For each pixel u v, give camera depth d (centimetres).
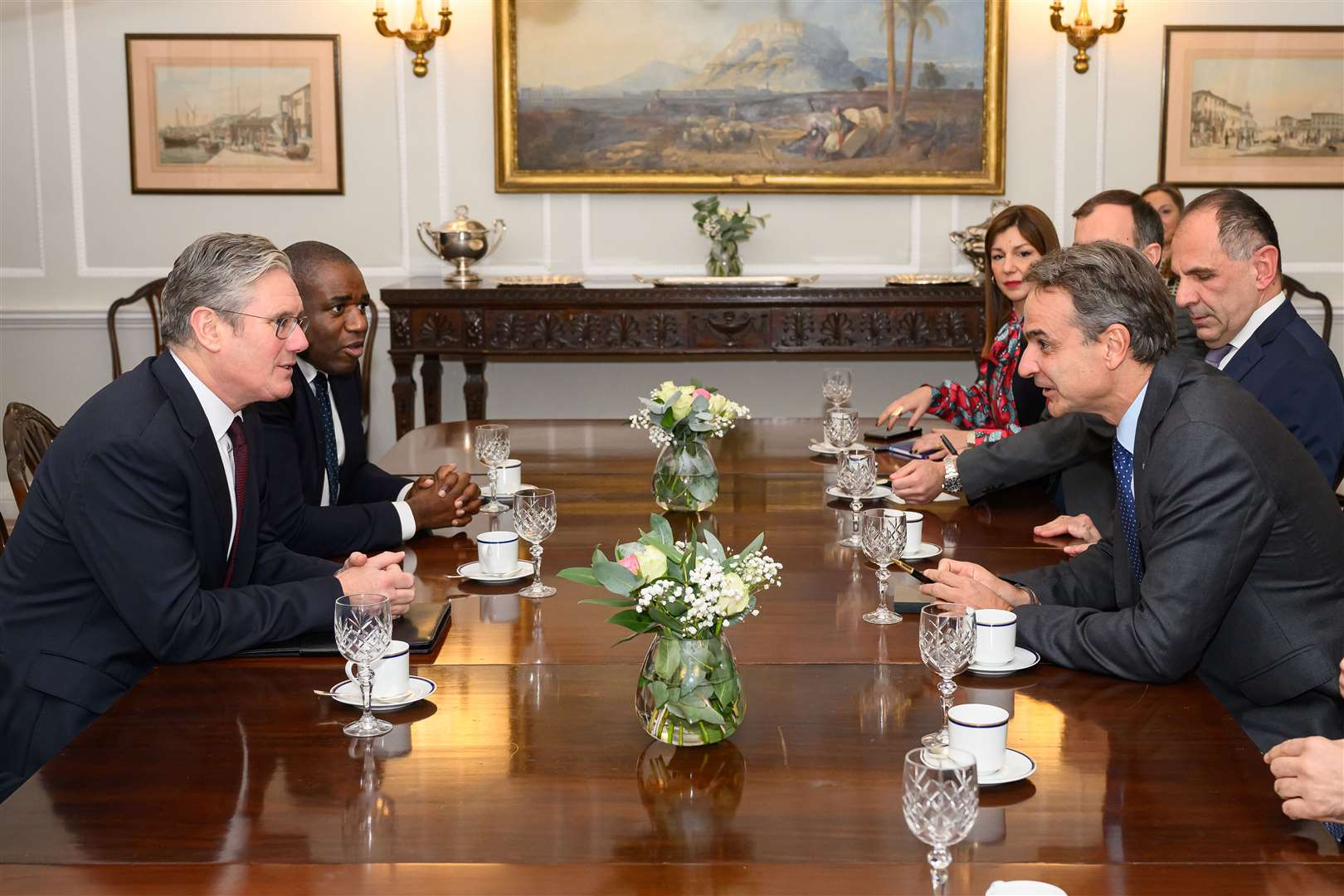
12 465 247
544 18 565
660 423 261
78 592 198
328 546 247
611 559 233
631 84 570
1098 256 192
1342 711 187
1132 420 198
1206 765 149
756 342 530
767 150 575
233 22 564
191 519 199
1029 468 279
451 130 575
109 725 161
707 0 567
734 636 193
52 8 561
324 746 154
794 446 348
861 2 566
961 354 531
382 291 523
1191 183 576
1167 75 568
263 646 190
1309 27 564
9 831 133
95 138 570
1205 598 175
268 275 201
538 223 583
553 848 129
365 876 124
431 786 143
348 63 569
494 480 286
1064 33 568
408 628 193
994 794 141
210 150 572
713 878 123
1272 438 185
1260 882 122
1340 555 190
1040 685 175
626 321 529
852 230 585
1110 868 125
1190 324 290
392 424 600
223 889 121
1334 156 573
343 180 576
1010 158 580
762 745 154
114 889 121
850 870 125
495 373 598
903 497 278
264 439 228
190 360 202
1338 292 582
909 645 189
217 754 152
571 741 156
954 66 568
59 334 580
